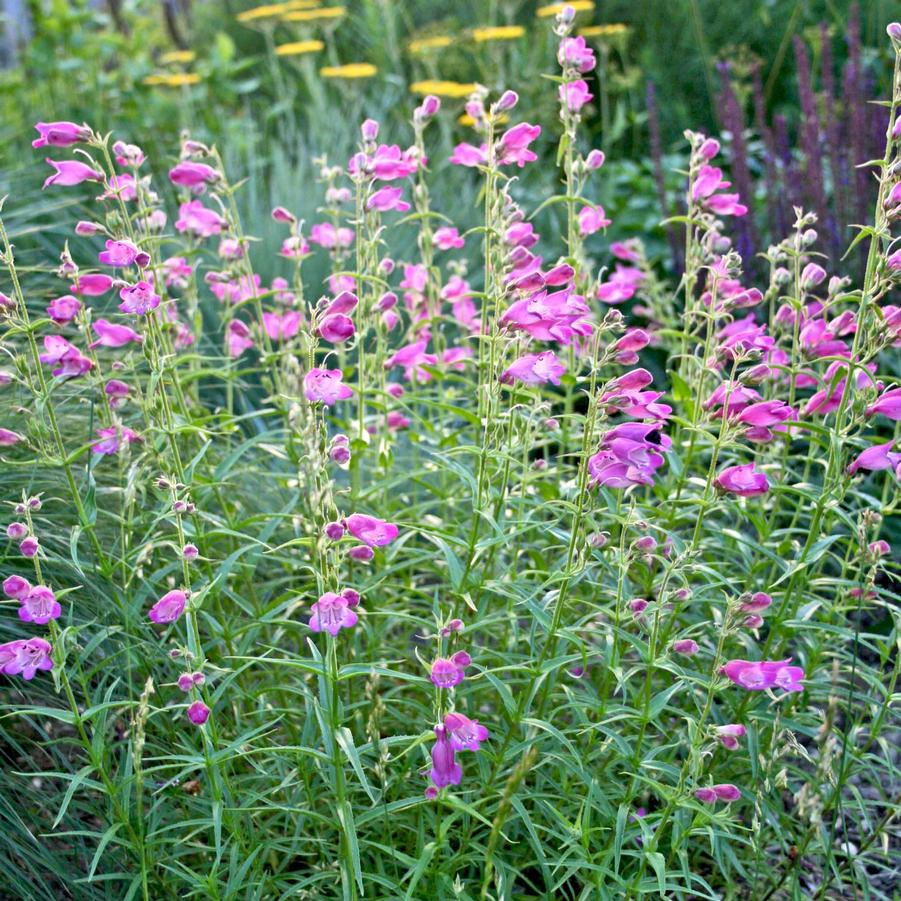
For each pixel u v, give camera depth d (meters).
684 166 7.09
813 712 3.04
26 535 2.30
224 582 3.07
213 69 8.01
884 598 4.20
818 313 3.00
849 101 5.42
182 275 3.53
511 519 2.99
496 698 3.22
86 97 7.54
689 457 3.06
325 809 2.87
